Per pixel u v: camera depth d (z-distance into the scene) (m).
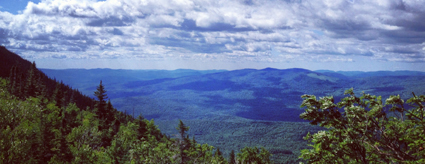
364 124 6.93
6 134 21.75
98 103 105.19
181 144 51.25
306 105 7.36
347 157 6.77
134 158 46.09
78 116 101.62
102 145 68.25
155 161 43.66
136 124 97.62
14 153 21.78
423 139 6.53
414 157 6.55
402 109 7.09
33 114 27.44
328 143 6.70
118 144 52.97
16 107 24.64
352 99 7.34
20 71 159.00
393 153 6.76
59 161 38.06
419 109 7.12
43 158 38.44
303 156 7.16
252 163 53.47
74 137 45.84
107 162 49.66
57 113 76.44
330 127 7.16
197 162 56.03
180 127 52.41
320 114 7.17
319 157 6.86
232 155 102.25
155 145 60.78
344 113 7.16
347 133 6.66
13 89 96.75
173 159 47.53
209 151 75.75
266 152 56.12
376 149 6.86
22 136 23.67
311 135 7.25
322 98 7.30
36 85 123.94
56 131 47.88
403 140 6.85
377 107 6.79
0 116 22.31
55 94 116.62
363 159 6.60
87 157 41.09
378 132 7.12
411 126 7.07
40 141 38.38
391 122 7.22
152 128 107.56
